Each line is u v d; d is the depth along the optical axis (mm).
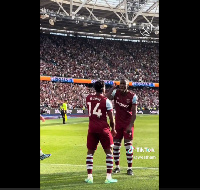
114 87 6312
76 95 35406
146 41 48312
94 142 5484
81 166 6902
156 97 41719
